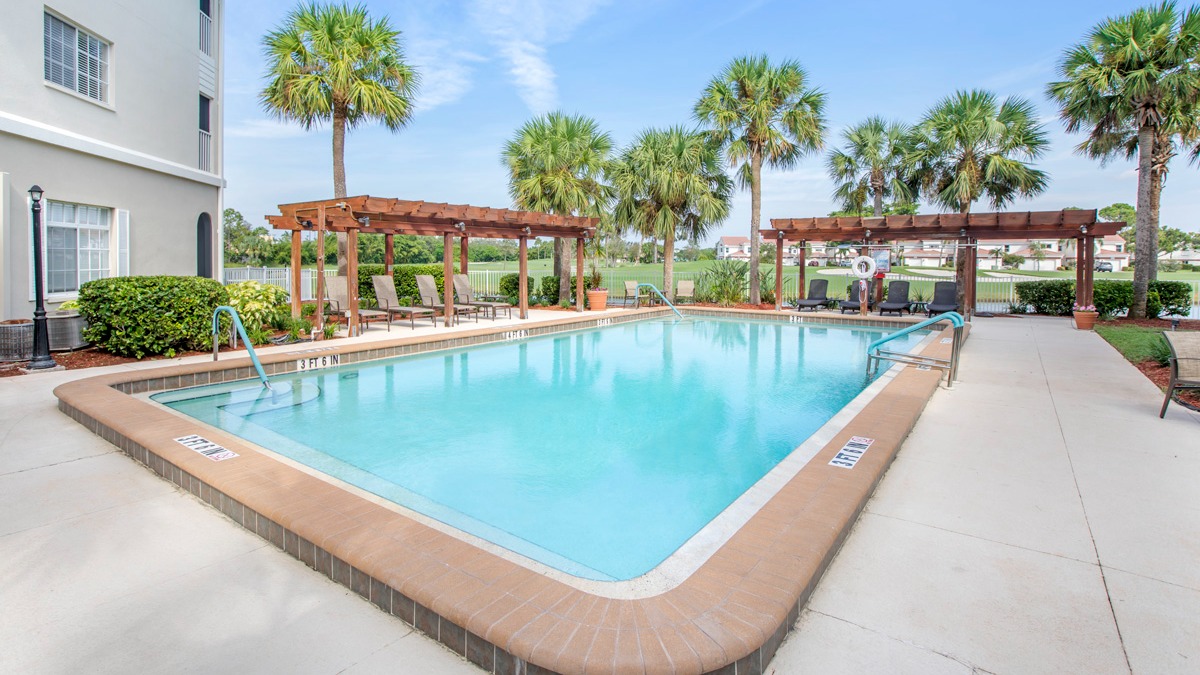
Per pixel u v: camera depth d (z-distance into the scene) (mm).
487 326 11812
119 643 2064
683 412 6270
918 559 2635
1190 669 1896
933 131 15852
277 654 2021
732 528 2961
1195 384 4949
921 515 3104
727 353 10344
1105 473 3717
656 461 4723
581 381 7863
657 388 7453
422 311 11883
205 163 12953
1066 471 3760
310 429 5484
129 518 3109
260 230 39531
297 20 13250
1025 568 2547
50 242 8820
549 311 16062
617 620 1969
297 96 13094
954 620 2178
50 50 8781
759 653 1893
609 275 22750
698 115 16891
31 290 8461
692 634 1886
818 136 16266
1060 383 6621
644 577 2502
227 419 5746
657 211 17828
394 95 13773
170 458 3592
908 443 4387
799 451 4195
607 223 17812
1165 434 4586
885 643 2047
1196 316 15086
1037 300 15555
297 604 2334
